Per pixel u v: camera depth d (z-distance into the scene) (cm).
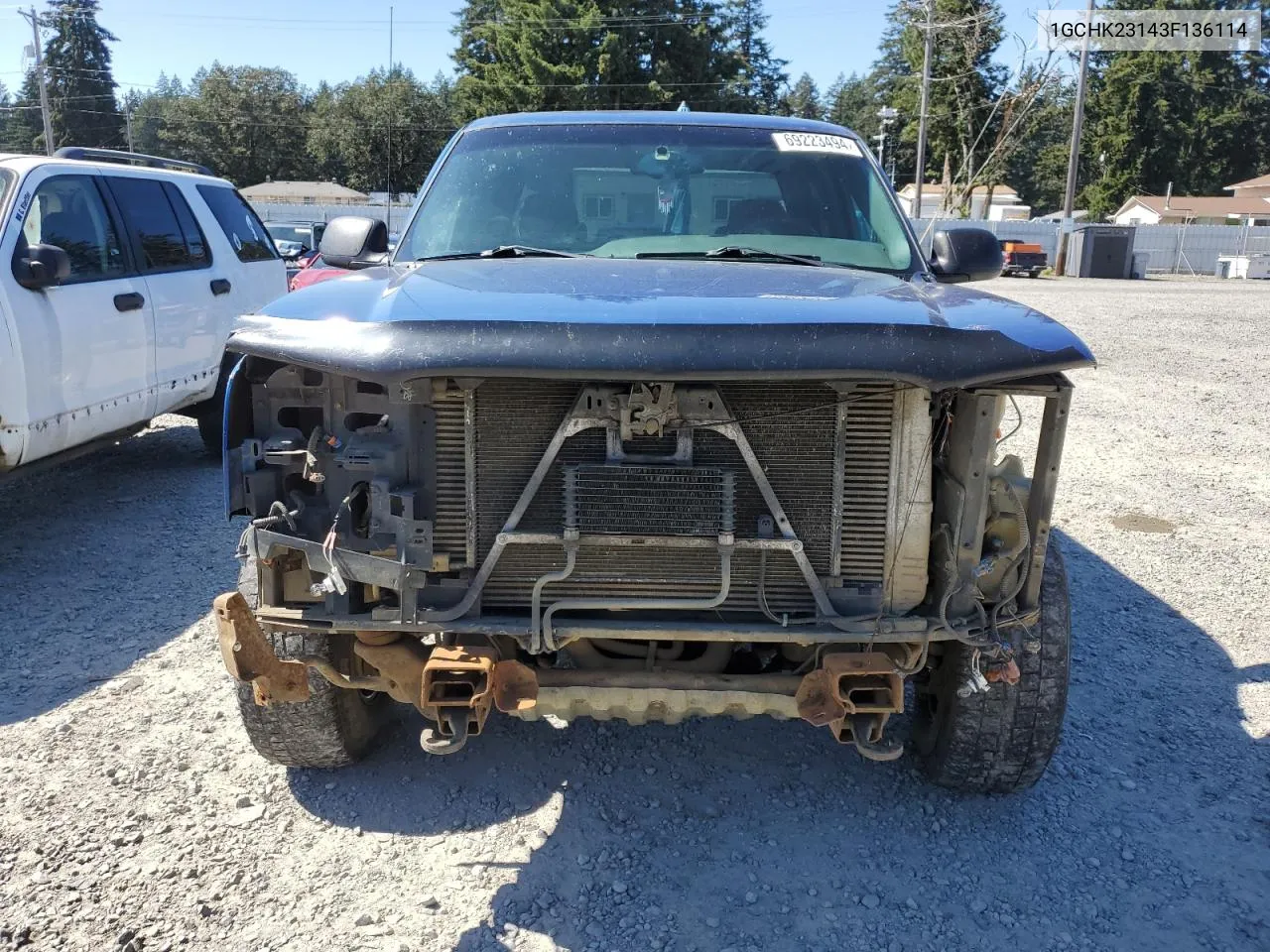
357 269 402
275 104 8238
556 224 385
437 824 324
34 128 8631
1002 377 245
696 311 253
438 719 275
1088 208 6906
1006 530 278
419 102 7381
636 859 309
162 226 678
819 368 240
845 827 327
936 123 4844
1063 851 317
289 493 279
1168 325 1728
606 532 264
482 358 239
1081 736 387
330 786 343
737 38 5788
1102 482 752
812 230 381
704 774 356
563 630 264
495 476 268
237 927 276
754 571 272
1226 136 6906
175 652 445
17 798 331
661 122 420
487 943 273
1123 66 6569
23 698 401
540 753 368
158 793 336
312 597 283
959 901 293
